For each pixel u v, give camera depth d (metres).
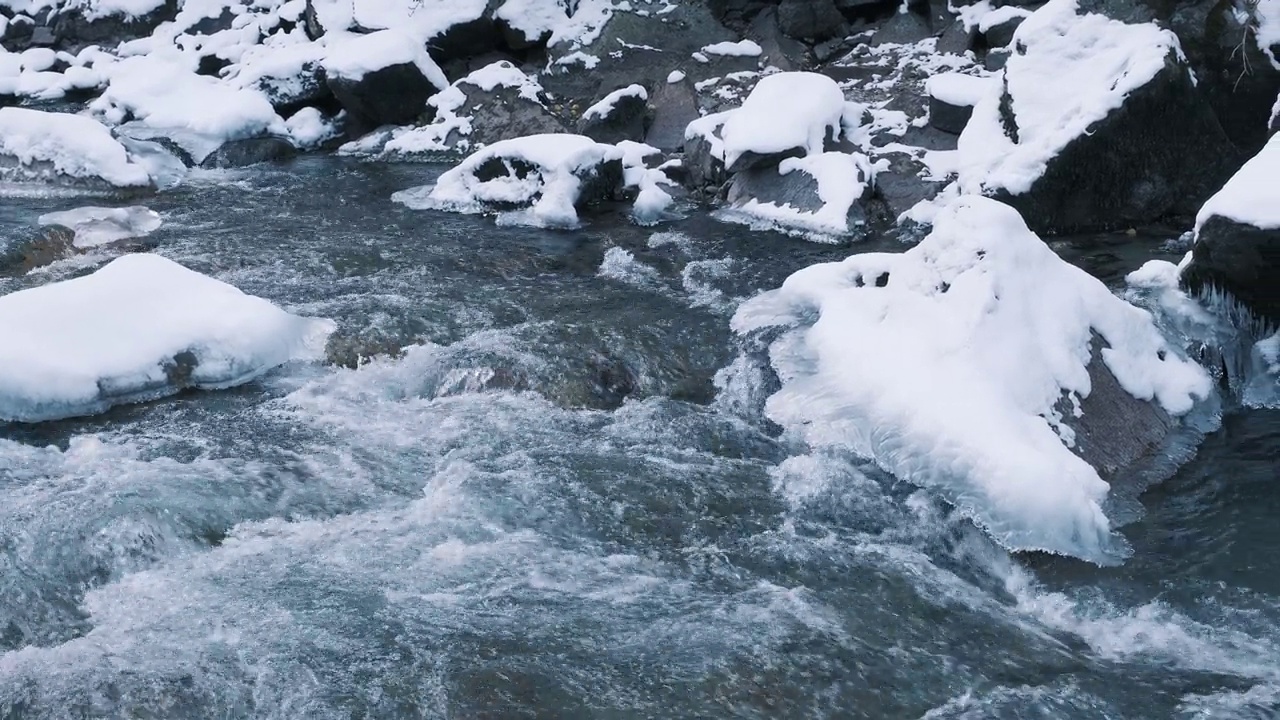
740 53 12.86
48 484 5.78
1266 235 6.61
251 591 5.06
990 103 9.91
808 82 10.57
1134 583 5.27
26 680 4.51
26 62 15.70
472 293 8.26
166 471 5.90
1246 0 9.33
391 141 12.47
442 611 4.94
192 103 13.54
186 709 4.38
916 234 9.34
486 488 5.84
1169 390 6.62
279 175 11.80
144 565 5.26
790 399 6.62
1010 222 6.55
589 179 10.25
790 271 8.70
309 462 6.07
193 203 10.70
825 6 13.14
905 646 4.85
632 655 4.71
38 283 8.33
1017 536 5.46
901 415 6.12
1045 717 4.46
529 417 6.57
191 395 6.77
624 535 5.54
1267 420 6.69
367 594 5.04
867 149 10.41
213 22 15.77
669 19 13.42
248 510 5.63
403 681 4.52
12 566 5.17
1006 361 6.14
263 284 8.38
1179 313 7.22
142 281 7.12
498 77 12.44
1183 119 8.98
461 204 10.40
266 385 6.90
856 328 6.92
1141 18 9.51
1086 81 9.28
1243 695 4.55
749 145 10.07
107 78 14.97
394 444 6.29
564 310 7.96
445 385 6.91
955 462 5.76
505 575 5.20
